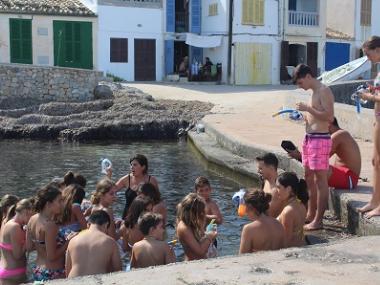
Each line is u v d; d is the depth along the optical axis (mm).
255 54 40031
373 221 8602
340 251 6922
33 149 21047
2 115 24672
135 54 37938
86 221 8789
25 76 26266
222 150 17969
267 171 9602
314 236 9227
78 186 8875
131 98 26656
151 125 23719
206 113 25156
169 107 26453
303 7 43406
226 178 15852
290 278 5969
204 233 8422
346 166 10430
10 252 8547
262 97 29641
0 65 25922
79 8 36000
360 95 8562
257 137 17891
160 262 7270
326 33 44188
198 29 40719
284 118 22422
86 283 5852
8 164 18109
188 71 39219
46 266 8328
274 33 40656
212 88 34625
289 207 8492
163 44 38938
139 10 37719
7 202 9117
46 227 8227
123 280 5918
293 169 13414
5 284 8453
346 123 17359
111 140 23312
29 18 34375
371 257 6695
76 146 21844
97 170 17172
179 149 21188
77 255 7148
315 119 9406
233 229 10867
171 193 14188
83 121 23844
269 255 6758
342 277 6020
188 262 6523
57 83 26594
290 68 41719
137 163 10570
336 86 23641
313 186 9820
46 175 16516
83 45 36125
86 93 27016
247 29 39531
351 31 46156
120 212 11984
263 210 7836
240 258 6645
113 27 36938
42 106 25156
